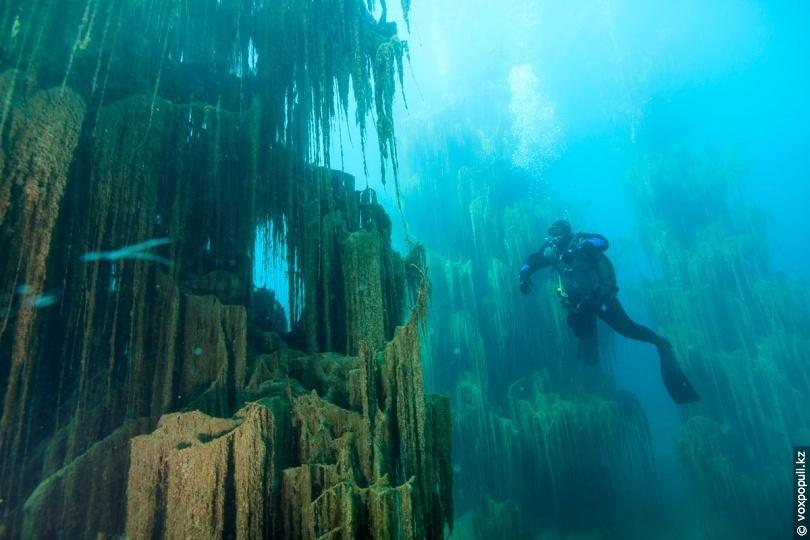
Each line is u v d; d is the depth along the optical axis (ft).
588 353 19.98
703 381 36.68
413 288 17.53
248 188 16.24
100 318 12.76
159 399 11.92
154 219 13.37
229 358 12.46
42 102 9.75
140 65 14.61
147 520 8.05
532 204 44.50
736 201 41.34
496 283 38.86
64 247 11.55
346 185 19.48
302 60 18.16
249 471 8.01
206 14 17.53
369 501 8.25
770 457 32.86
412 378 10.41
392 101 17.38
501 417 35.86
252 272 15.75
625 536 34.09
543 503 35.94
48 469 10.25
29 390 10.99
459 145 46.32
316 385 12.94
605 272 18.29
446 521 10.66
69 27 11.63
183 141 14.88
